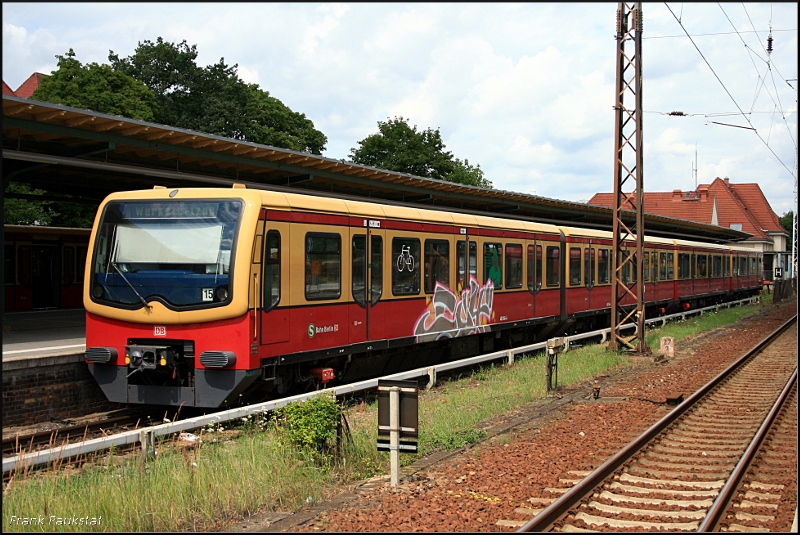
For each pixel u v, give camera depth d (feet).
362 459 26.40
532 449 28.66
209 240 32.12
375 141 159.53
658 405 38.63
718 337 76.48
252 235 31.78
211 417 27.99
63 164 38.34
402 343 42.78
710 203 213.66
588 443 29.66
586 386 44.86
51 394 33.86
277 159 46.42
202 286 31.78
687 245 100.68
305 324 35.09
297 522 20.18
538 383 44.06
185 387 32.42
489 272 52.44
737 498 22.07
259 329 32.07
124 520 19.49
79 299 79.71
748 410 37.73
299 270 34.65
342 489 23.57
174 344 32.68
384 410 24.32
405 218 43.14
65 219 115.44
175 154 43.14
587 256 68.59
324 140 150.30
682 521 20.07
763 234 224.53
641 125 58.49
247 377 31.48
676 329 79.77
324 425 25.21
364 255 39.60
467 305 49.57
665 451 28.73
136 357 32.27
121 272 33.37
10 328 53.06
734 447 29.45
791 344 69.41
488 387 42.70
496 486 23.57
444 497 22.34
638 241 59.52
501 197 70.44
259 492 21.85
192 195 32.96
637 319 59.82
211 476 22.13
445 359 52.08
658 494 22.59
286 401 31.09
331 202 37.24
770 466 26.45
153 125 37.65
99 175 48.42
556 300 62.64
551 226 62.49
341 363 40.16
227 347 31.48
